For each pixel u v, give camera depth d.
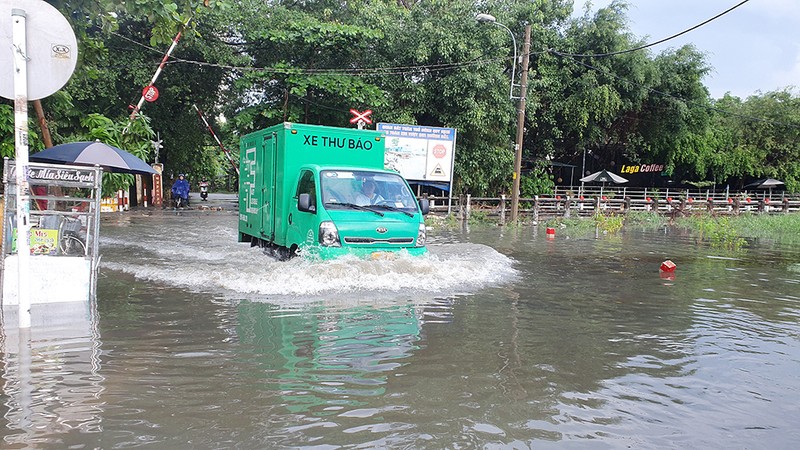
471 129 22.91
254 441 2.98
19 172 4.58
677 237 17.33
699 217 25.08
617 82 26.78
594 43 26.09
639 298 7.36
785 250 14.37
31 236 5.95
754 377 4.30
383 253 7.95
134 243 11.65
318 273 7.30
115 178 11.05
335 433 3.10
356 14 25.03
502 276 8.69
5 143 9.55
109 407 3.35
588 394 3.83
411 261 7.97
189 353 4.39
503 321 5.79
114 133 11.88
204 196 36.19
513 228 19.23
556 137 27.44
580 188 30.25
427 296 6.89
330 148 9.05
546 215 24.97
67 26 4.51
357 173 8.56
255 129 24.02
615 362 4.57
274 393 3.64
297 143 8.84
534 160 27.88
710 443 3.14
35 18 4.41
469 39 22.45
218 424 3.17
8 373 3.82
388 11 23.92
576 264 10.51
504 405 3.58
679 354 4.86
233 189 66.88
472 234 16.61
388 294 6.90
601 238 16.31
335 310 5.97
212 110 28.00
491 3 23.83
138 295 6.44
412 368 4.21
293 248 8.70
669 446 3.08
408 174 21.80
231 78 24.86
